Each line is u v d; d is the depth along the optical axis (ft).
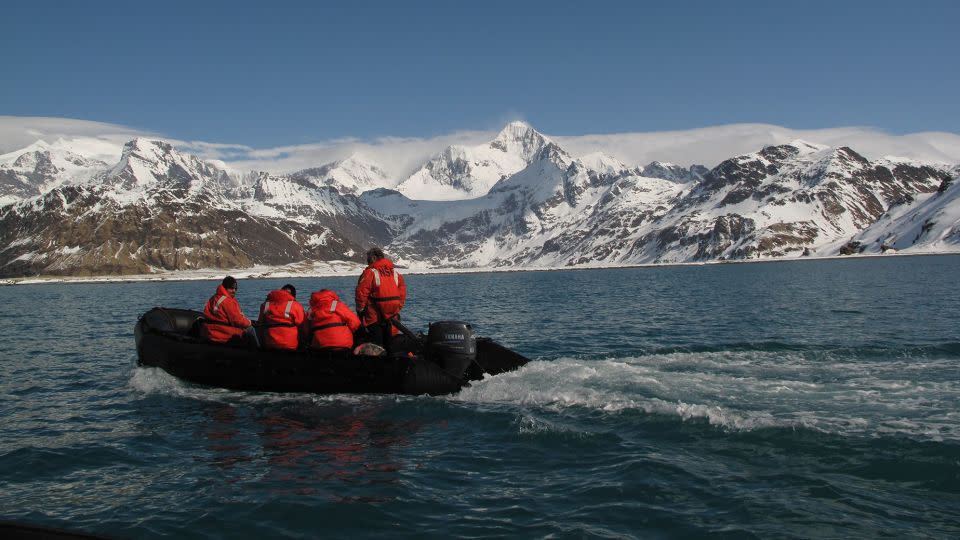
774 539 26.25
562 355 74.23
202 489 33.53
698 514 28.78
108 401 53.62
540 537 27.40
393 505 30.99
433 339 51.80
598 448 37.37
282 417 46.52
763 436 37.14
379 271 52.11
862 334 86.74
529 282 410.52
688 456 35.19
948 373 50.93
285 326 53.01
